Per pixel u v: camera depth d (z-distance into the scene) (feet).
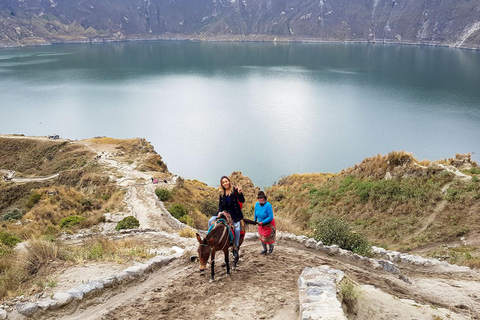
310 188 94.38
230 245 27.76
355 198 76.38
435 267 40.47
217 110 431.02
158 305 24.61
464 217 59.77
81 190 142.72
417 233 60.34
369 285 26.30
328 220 46.83
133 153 222.69
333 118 374.43
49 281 28.14
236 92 546.26
